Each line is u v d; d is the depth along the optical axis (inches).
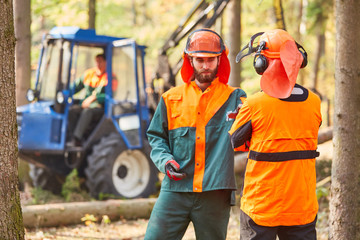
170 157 176.9
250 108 158.9
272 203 156.4
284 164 155.9
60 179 461.7
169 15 1284.4
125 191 439.8
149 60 1214.3
